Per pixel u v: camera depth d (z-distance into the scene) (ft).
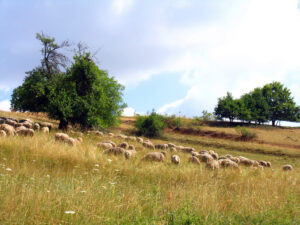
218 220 13.74
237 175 28.96
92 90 66.95
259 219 14.62
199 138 118.42
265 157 80.69
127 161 31.37
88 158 29.25
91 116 64.85
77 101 63.21
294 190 24.53
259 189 22.89
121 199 16.28
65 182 18.81
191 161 38.78
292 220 15.51
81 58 66.49
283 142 115.24
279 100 183.11
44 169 22.91
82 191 14.99
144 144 54.95
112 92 74.13
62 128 64.90
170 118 149.59
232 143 105.19
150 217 13.94
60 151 29.58
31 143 31.94
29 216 12.07
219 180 26.05
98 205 14.19
